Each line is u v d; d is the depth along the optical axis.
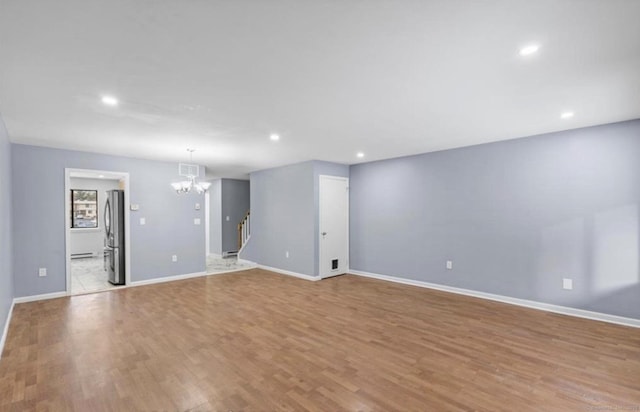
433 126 3.76
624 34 1.81
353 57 2.09
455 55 2.07
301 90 2.63
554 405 2.13
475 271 4.84
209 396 2.25
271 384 2.40
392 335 3.33
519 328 3.51
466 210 4.93
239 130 3.87
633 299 3.52
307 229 6.16
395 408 2.11
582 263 3.86
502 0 1.51
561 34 1.82
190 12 1.58
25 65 2.13
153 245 5.86
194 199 6.39
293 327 3.57
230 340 3.21
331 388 2.35
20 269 4.57
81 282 5.90
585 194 3.84
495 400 2.19
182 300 4.68
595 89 2.64
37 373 2.57
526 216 4.32
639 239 3.49
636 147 3.50
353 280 6.03
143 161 5.77
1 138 3.24
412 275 5.64
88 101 2.82
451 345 3.08
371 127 3.79
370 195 6.32
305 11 1.58
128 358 2.83
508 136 4.28
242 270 7.04
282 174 6.75
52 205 4.84
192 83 2.47
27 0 1.45
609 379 2.44
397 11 1.59
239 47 1.95
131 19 1.63
